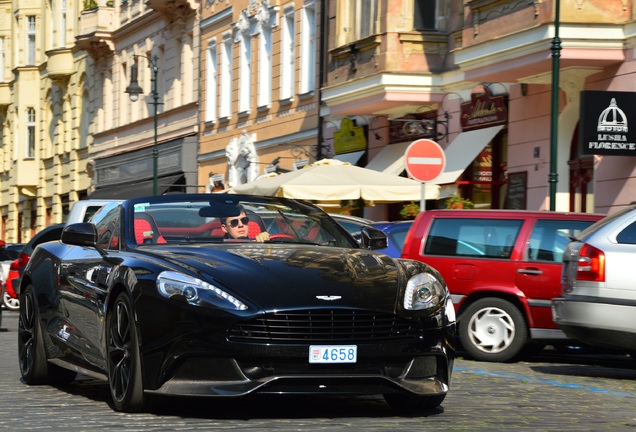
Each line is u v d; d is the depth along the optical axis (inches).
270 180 1138.7
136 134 2381.9
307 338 374.3
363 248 456.4
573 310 567.2
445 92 1300.4
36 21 3004.4
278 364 373.4
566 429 382.6
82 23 2544.3
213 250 412.8
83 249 479.2
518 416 414.0
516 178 1154.0
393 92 1300.4
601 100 943.0
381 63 1306.6
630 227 562.9
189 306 376.8
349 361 376.2
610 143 943.7
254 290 378.9
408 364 386.9
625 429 388.2
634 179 968.3
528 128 1136.8
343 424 378.3
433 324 391.5
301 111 1680.6
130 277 395.5
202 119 2080.5
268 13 1800.0
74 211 1055.0
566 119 1080.2
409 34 1299.2
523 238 660.7
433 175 868.0
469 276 667.4
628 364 676.7
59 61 2760.8
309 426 372.5
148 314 382.6
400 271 402.9
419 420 393.7
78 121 2719.0
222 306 374.3
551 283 648.4
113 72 2522.1
